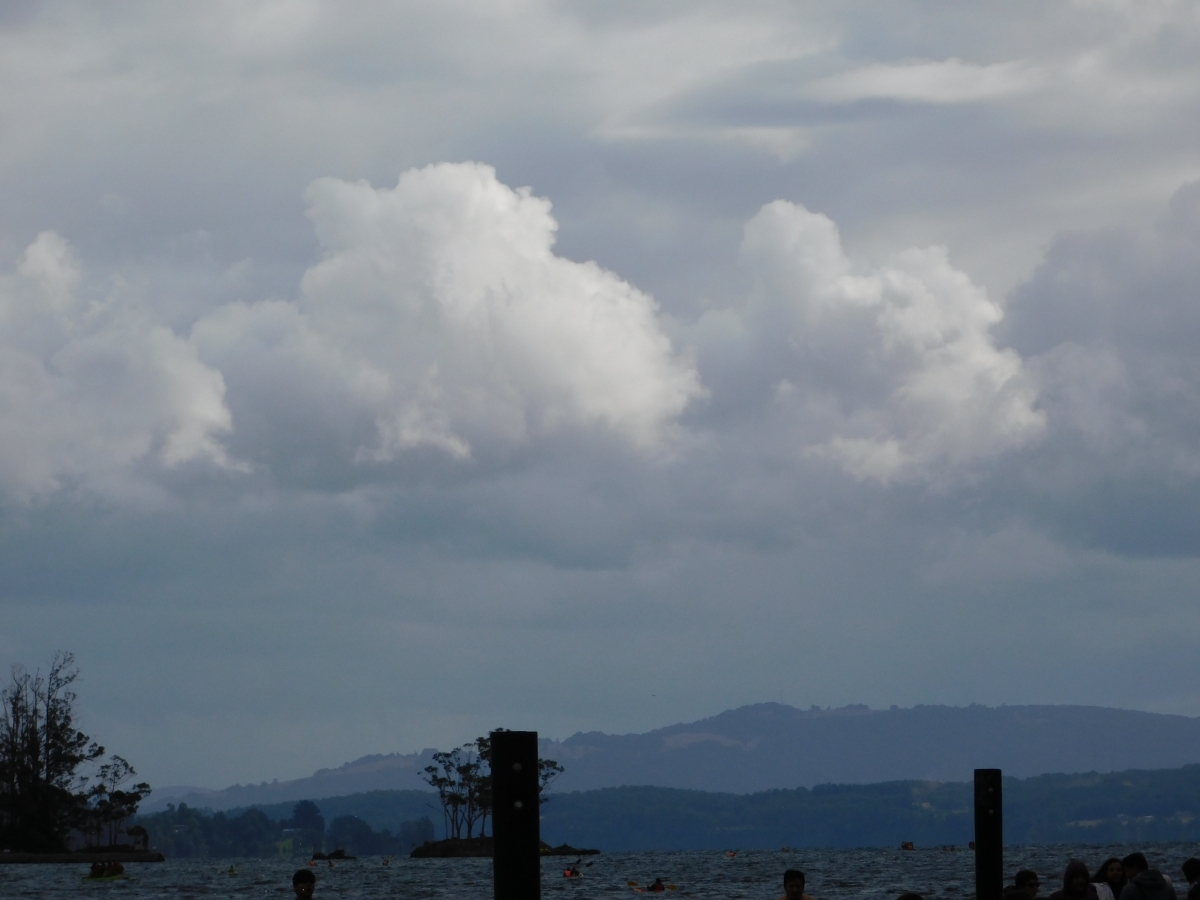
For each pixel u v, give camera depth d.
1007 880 159.62
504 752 34.75
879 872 199.12
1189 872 46.03
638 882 183.25
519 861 34.34
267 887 185.50
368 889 173.75
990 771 61.19
